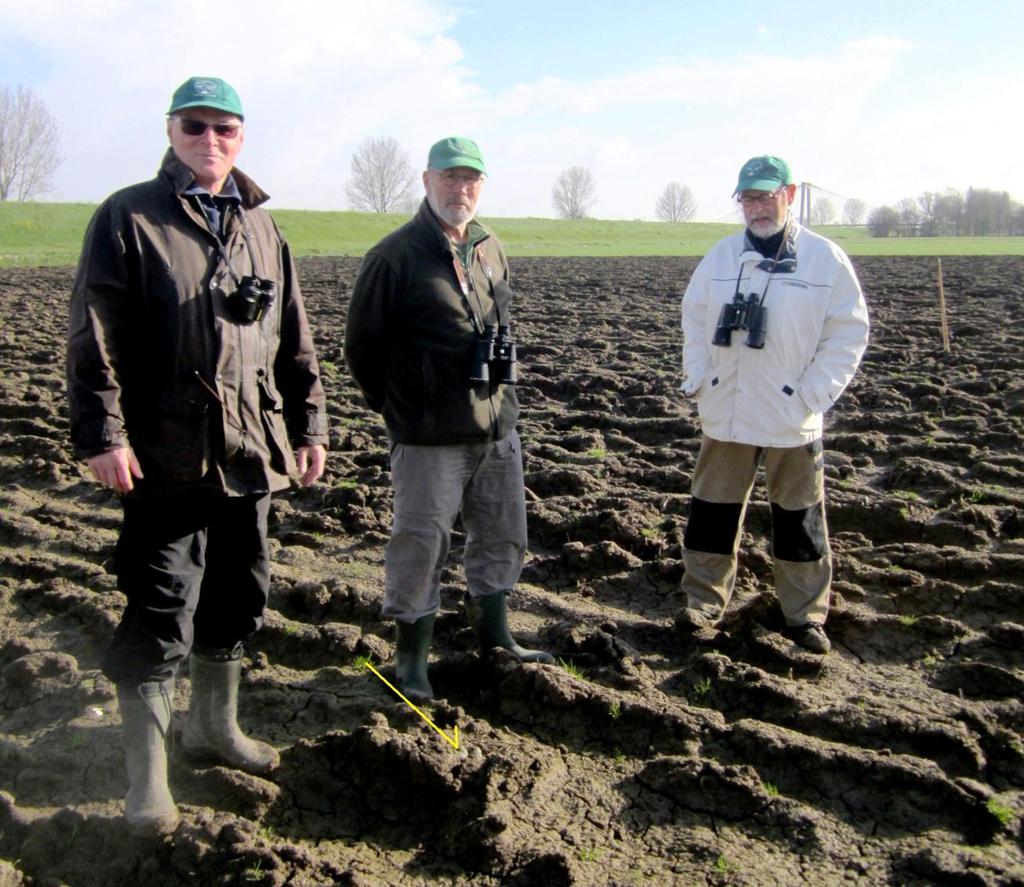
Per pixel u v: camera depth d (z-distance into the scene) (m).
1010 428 8.41
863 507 6.46
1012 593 5.21
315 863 3.44
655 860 3.46
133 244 3.42
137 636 3.60
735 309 4.72
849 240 61.47
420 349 4.30
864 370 11.45
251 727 4.36
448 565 5.97
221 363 3.54
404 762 3.81
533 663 4.49
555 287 24.28
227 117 3.53
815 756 3.87
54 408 9.84
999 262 29.66
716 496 5.04
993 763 3.95
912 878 3.32
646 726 4.17
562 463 8.07
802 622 4.91
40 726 4.37
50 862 3.57
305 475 4.12
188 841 3.52
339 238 57.31
